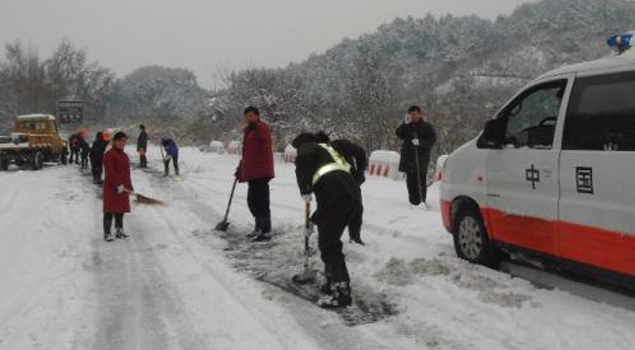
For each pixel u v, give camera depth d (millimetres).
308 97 24922
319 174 5230
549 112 5148
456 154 6352
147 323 4832
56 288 5777
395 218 8758
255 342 4375
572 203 4652
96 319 4934
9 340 4496
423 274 5766
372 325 4641
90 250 7523
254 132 7918
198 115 48094
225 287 5789
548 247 4961
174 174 18766
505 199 5484
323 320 4781
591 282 5117
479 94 20375
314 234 7980
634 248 4129
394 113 18734
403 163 9516
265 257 7020
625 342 3951
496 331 4355
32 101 55656
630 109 4219
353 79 20281
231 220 9758
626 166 4172
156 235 8555
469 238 6141
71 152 25141
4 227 9242
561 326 4312
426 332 4438
